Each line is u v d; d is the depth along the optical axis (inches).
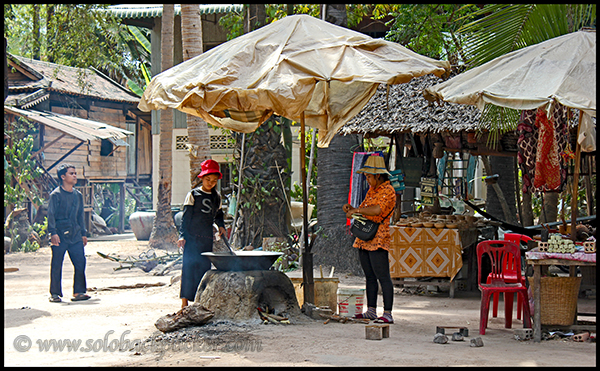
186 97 240.1
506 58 259.3
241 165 507.5
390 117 404.2
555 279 242.1
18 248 665.6
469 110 384.2
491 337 240.5
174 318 246.2
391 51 258.2
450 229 371.9
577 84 228.7
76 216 350.6
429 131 380.8
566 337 236.8
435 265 372.8
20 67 901.2
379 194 263.4
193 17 548.1
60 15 631.8
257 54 253.8
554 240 236.2
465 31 335.3
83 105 1006.4
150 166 1232.8
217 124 308.0
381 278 267.1
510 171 524.7
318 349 207.5
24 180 712.4
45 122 756.6
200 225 287.1
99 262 575.2
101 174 1024.2
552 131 315.3
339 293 282.5
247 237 498.6
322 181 489.1
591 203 489.4
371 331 226.8
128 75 1339.8
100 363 188.7
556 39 257.3
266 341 220.5
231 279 259.9
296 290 297.6
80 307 317.1
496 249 265.0
